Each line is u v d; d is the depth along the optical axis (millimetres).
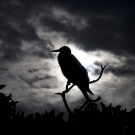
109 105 2727
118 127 2531
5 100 2455
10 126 2320
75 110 2740
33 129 2367
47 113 2576
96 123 2537
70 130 2471
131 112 2625
